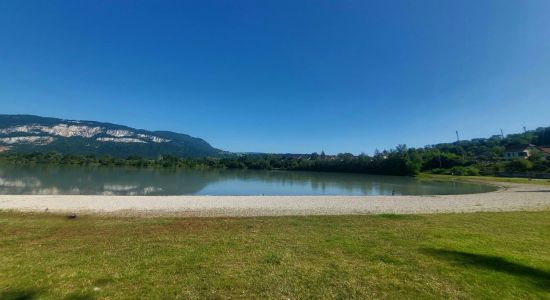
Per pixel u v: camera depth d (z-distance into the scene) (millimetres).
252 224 12484
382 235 10195
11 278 5848
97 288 5438
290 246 8609
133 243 8805
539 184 46312
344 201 25188
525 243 9086
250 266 6766
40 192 32094
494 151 107188
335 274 6340
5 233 10102
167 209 18906
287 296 5277
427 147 135125
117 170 92000
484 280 6055
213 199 25750
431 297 5305
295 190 44094
